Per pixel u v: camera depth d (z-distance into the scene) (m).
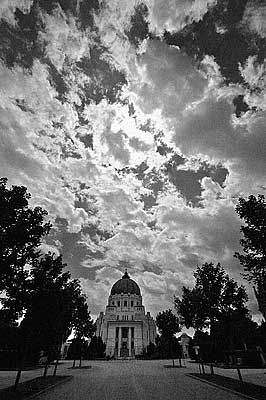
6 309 15.07
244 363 41.81
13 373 32.25
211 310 22.27
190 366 44.16
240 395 15.69
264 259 15.50
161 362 60.06
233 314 21.86
